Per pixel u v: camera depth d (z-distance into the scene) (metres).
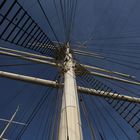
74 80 10.43
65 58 12.20
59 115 9.23
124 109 12.36
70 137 7.24
